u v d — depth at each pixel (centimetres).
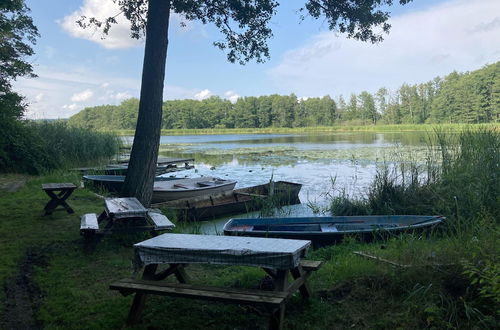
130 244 586
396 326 331
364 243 616
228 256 324
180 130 8575
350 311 358
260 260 317
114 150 1959
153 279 369
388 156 1919
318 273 448
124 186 744
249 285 418
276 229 727
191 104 9919
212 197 962
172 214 824
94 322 356
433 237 598
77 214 770
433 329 321
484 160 770
